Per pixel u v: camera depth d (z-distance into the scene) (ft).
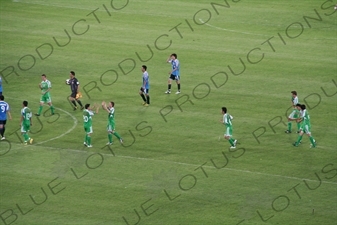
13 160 295.28
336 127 329.52
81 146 307.99
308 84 378.73
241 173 287.07
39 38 442.09
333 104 354.74
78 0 514.27
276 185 278.46
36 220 253.44
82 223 251.39
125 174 285.23
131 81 380.37
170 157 299.38
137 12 492.54
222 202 265.75
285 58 415.85
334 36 453.17
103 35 449.06
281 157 300.61
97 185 276.82
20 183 277.64
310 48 432.66
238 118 337.52
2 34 447.42
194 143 312.09
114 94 363.76
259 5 511.81
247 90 370.32
